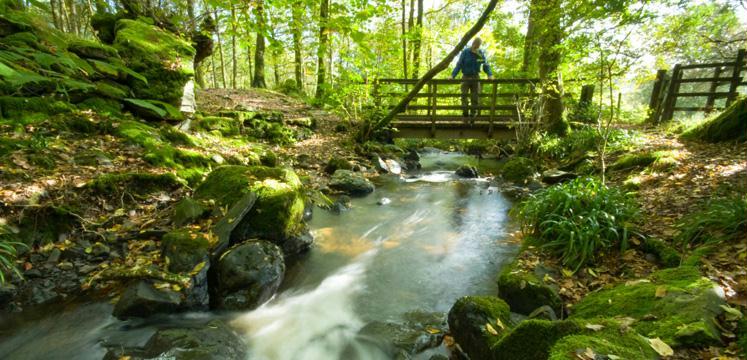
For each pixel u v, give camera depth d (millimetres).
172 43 6363
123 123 5109
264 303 3205
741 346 1731
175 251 3139
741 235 2932
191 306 2934
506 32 11008
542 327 2061
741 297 2211
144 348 2445
